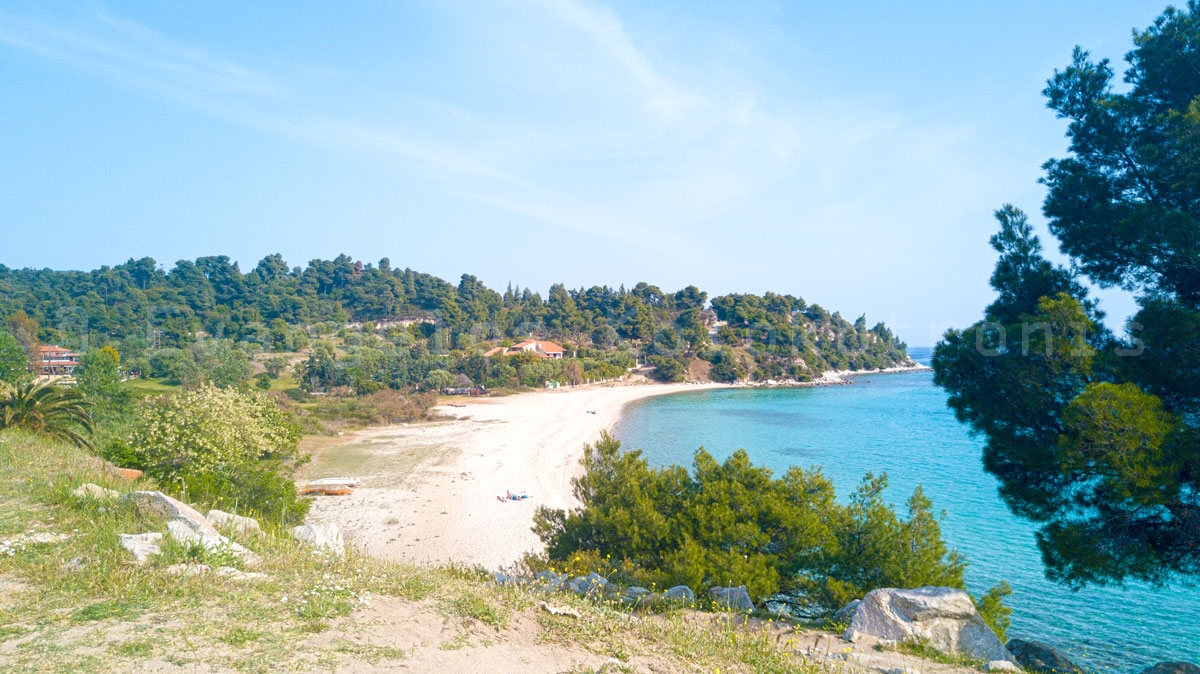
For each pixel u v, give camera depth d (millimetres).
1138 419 9430
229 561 7629
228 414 30984
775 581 13180
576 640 6734
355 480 44438
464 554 29734
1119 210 11836
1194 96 11570
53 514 9336
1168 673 9602
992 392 12211
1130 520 10797
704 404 115125
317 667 5039
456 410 97250
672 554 13930
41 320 136500
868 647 8609
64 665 4715
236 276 191125
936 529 14141
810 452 62719
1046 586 26250
